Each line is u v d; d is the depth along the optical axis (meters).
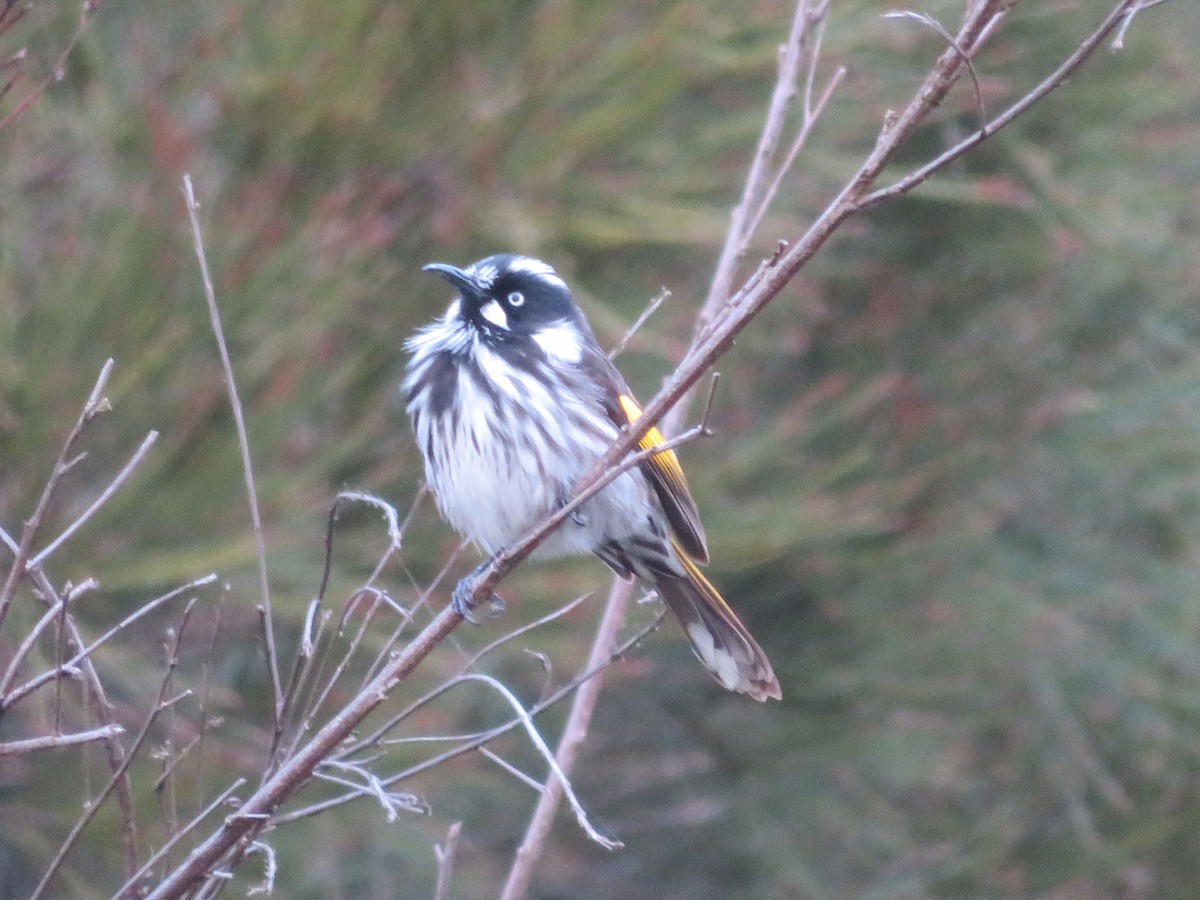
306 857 12.15
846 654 16.09
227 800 6.14
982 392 15.70
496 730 5.53
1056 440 15.69
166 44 10.41
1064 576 16.16
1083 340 16.31
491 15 10.13
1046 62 14.44
